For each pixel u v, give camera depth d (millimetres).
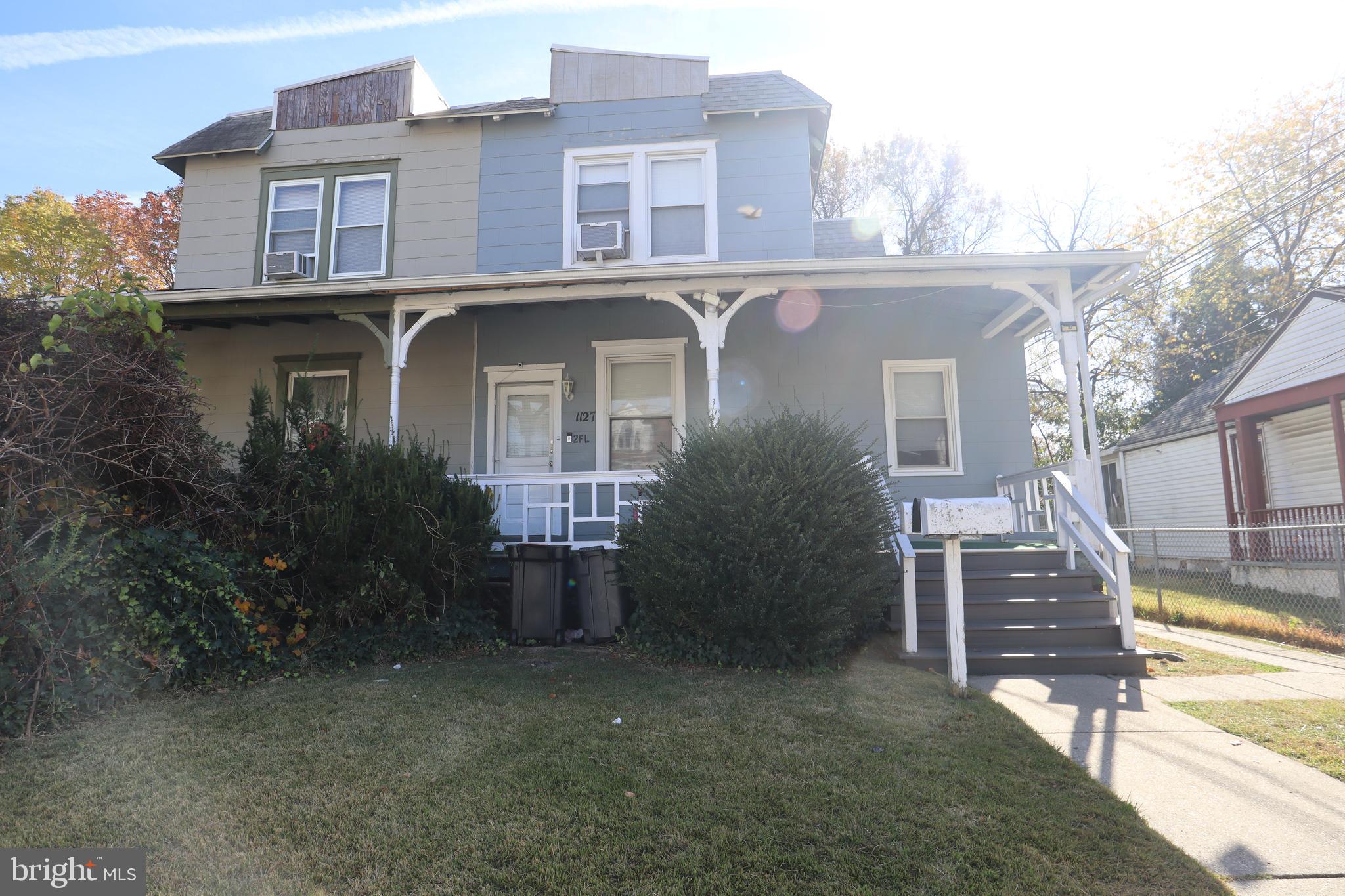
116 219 21234
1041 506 9719
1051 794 3621
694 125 10484
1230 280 23469
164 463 5309
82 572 4570
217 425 10336
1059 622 6629
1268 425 15703
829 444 6246
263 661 5707
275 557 5992
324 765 3879
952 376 9898
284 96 11195
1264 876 2914
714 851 3049
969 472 9742
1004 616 6746
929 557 7336
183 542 5316
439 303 8414
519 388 10297
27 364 4555
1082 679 5941
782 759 4004
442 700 5023
